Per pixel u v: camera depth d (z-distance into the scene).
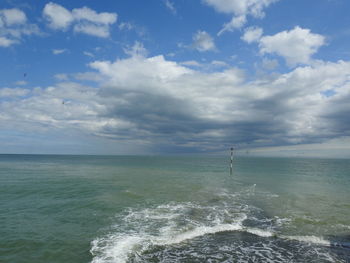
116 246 10.37
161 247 10.30
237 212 16.52
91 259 9.19
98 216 15.12
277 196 22.89
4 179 33.84
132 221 14.12
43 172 46.47
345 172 57.94
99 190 25.02
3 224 13.29
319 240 11.32
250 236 11.73
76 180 33.62
